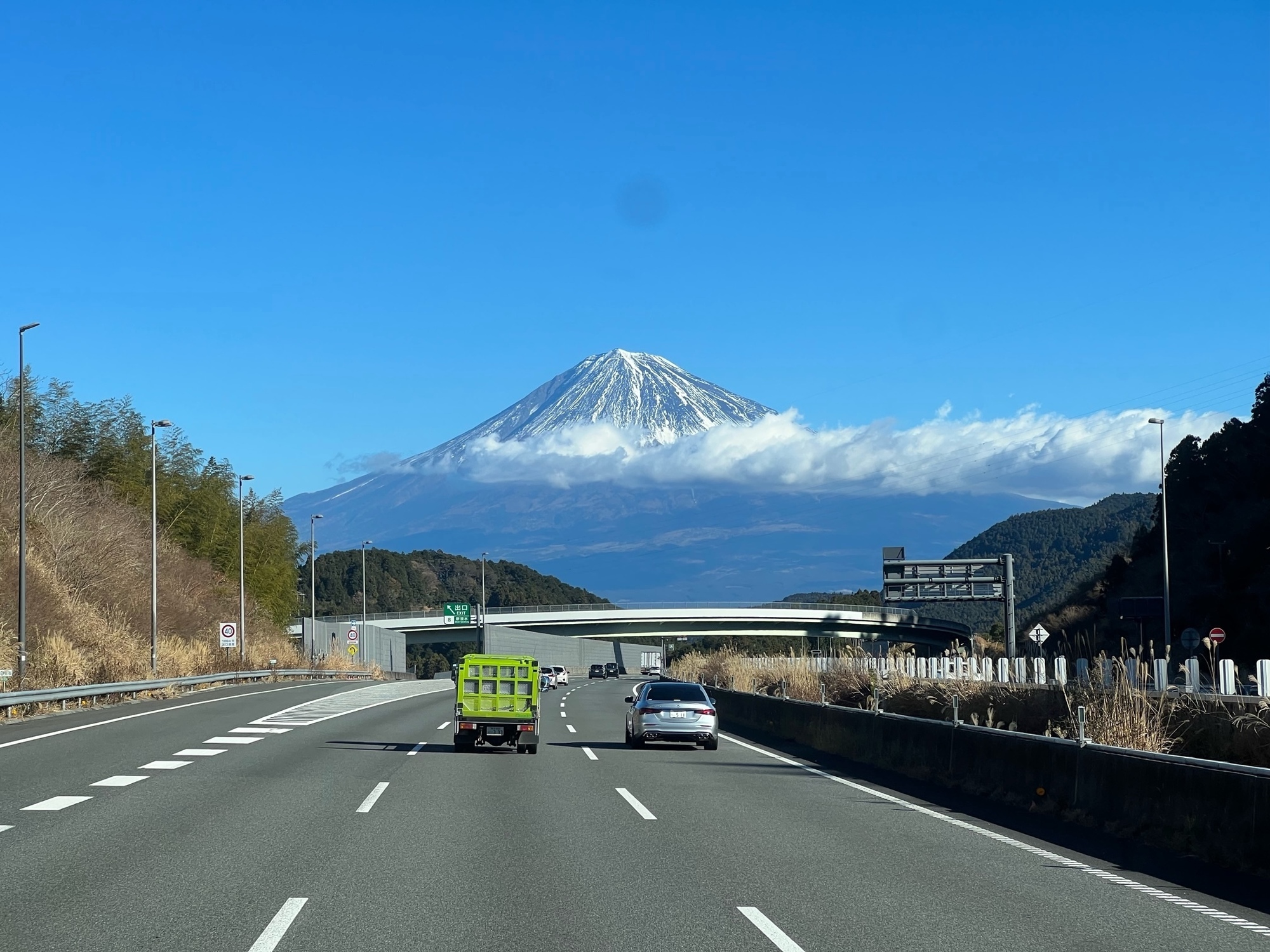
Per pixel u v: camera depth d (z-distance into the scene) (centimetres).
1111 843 1244
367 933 813
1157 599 6519
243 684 5822
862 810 1492
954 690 2548
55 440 7294
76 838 1210
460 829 1291
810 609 11719
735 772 1992
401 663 11281
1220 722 1673
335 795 1577
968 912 897
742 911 891
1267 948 795
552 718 3775
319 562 17488
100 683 3912
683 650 19612
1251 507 7988
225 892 945
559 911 888
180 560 7719
